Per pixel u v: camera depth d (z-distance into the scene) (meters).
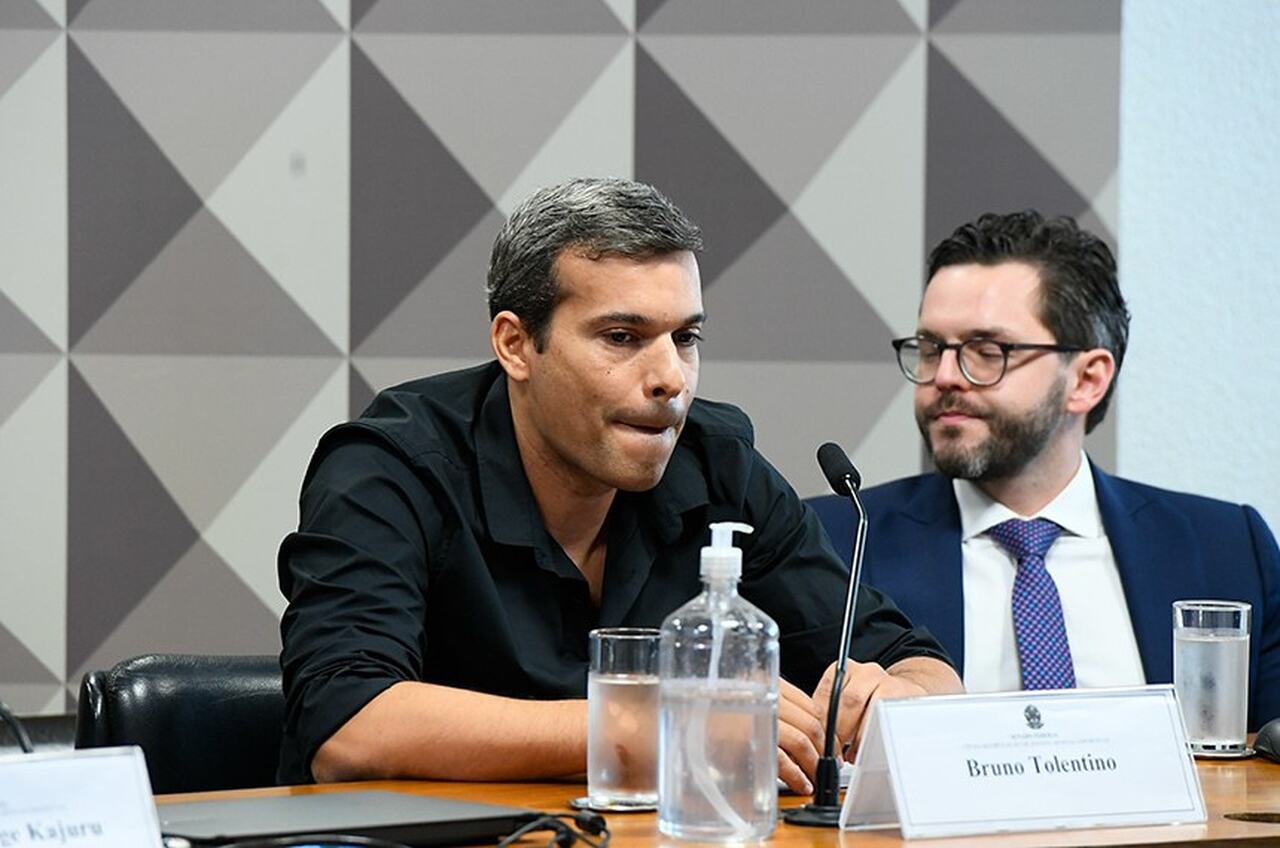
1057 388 4.10
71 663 5.18
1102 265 4.19
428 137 5.23
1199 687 3.07
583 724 2.67
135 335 5.19
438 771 2.71
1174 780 2.43
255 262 5.20
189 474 5.19
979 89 5.29
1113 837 2.30
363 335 5.21
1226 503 4.29
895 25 5.29
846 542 4.19
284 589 3.16
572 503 3.32
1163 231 5.36
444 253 5.23
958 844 2.25
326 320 5.21
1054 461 4.17
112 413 5.18
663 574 3.45
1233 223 5.36
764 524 3.56
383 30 5.22
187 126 5.20
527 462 3.30
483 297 5.23
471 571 3.24
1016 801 2.34
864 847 2.23
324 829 2.15
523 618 3.31
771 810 2.28
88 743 3.32
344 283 5.21
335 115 5.22
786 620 3.56
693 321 3.07
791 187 5.27
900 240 5.28
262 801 2.41
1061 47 5.30
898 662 3.42
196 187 5.19
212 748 3.38
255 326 5.20
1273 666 4.12
